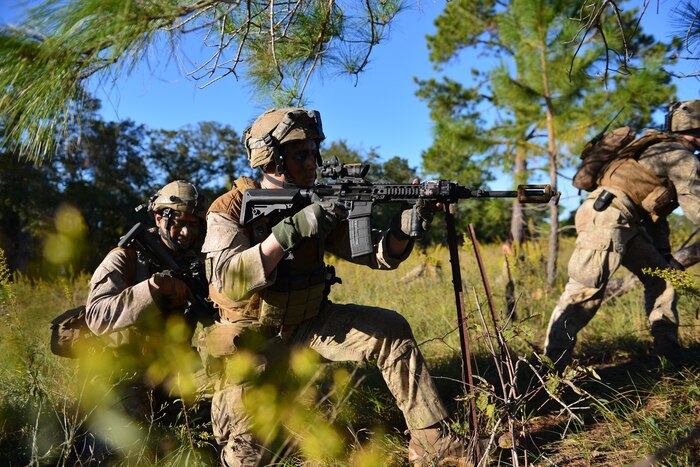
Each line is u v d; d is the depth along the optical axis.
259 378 2.76
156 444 2.79
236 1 2.30
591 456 2.64
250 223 2.72
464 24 12.57
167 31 2.13
